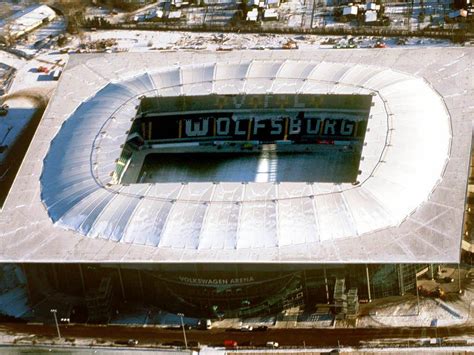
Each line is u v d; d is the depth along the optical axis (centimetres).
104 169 15925
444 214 14250
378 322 14138
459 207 14362
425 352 13188
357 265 13975
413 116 16362
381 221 14162
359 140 17962
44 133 17700
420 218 14225
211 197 14825
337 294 13950
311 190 14738
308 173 17350
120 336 14388
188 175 17725
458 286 14712
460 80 17875
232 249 13888
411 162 15238
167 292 14775
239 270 14138
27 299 15438
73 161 16325
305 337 13962
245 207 14512
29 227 15000
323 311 14488
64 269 14988
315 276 14212
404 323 14050
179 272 14400
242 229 14138
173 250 14000
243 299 14525
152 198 14962
